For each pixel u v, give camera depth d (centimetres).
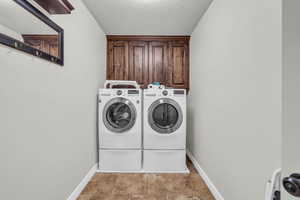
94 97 263
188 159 323
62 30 162
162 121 273
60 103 165
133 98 267
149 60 340
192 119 313
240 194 149
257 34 126
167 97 267
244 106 143
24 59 118
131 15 258
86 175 231
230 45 168
